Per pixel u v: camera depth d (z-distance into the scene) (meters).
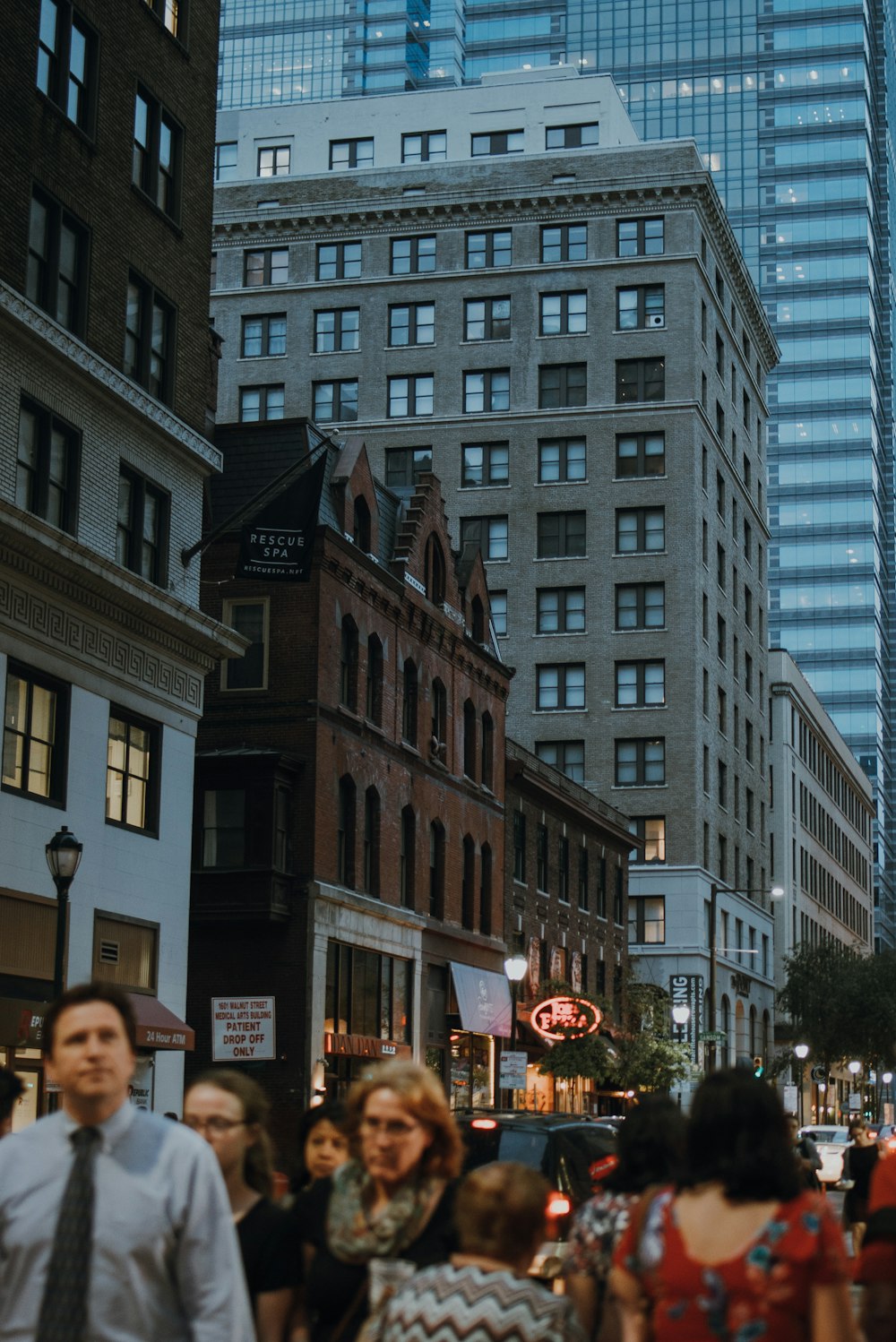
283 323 92.25
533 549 87.50
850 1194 22.38
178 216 36.88
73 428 32.25
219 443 46.03
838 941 123.69
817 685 194.25
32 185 31.05
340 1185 7.83
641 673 85.56
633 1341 6.36
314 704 43.03
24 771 30.22
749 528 101.31
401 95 101.62
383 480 89.75
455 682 53.53
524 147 100.19
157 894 34.50
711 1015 65.06
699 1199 5.95
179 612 35.12
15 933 29.50
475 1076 53.72
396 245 91.88
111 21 34.06
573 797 64.06
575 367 89.12
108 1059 6.06
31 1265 5.91
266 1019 28.58
